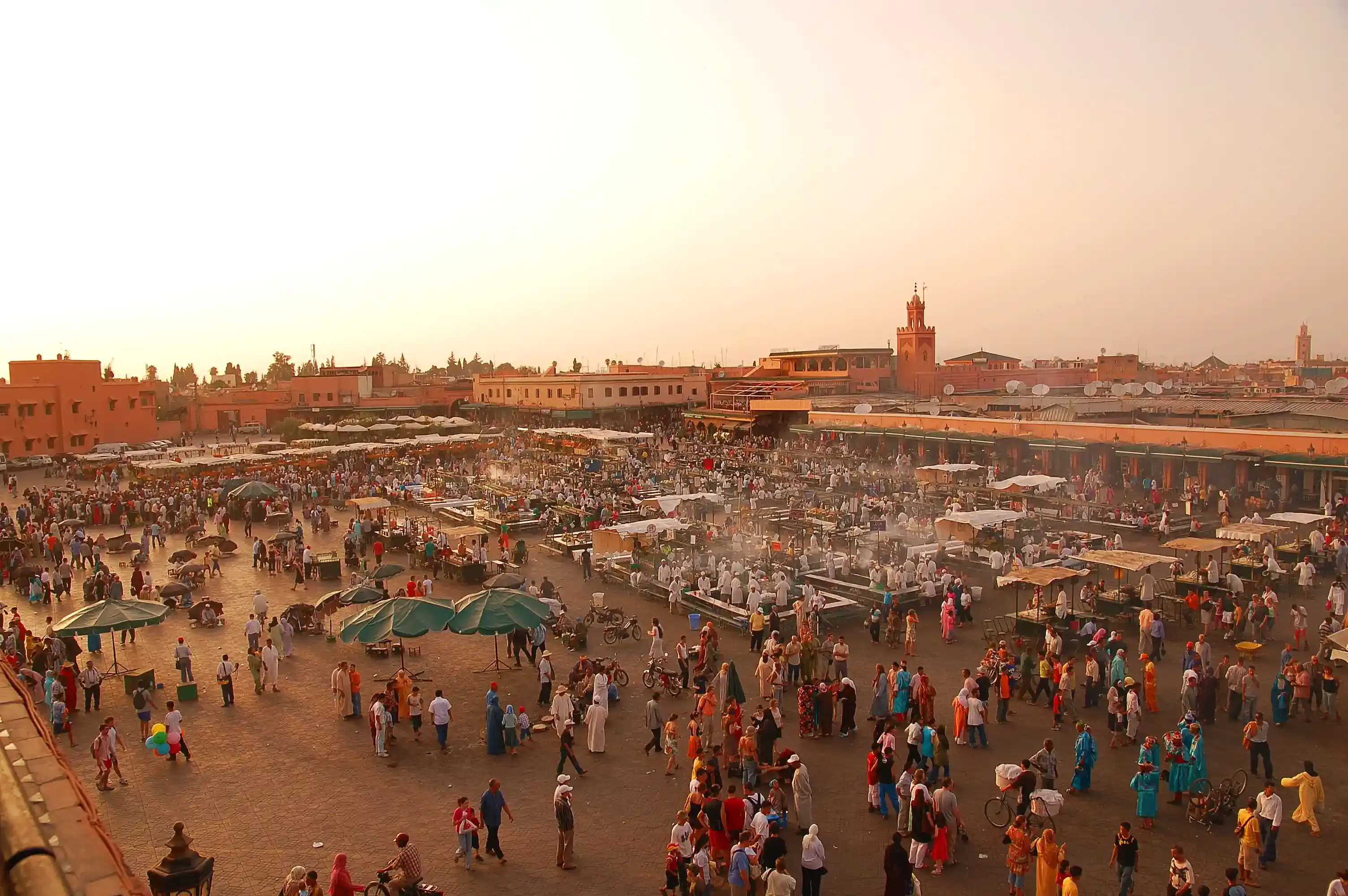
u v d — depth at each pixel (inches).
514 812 652.1
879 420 2571.4
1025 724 796.6
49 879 93.4
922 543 1477.6
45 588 1261.1
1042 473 2108.8
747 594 1169.4
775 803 593.6
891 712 808.3
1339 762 701.3
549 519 1765.5
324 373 4960.6
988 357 4136.3
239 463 2564.0
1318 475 1631.4
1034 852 553.9
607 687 827.4
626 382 3934.5
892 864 503.5
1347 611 1024.9
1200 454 1763.0
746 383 3700.8
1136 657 956.0
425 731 807.1
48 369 3405.5
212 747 772.0
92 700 876.6
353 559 1451.8
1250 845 542.0
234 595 1307.8
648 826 629.9
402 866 512.1
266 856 593.0
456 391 4751.5
